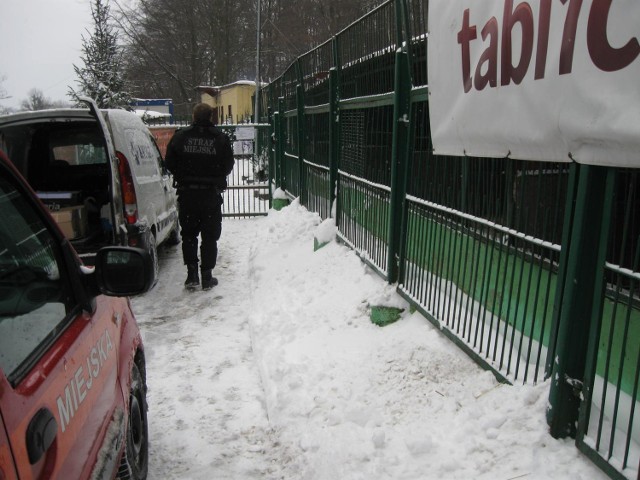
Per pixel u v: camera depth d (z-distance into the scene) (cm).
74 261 240
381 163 540
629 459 231
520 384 305
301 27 3209
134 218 602
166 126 1445
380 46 528
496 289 336
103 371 234
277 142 1247
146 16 4056
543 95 256
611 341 240
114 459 211
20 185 218
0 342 159
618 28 207
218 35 4009
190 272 704
